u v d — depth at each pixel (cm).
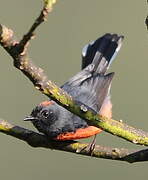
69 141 723
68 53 1484
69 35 1490
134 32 1510
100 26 1502
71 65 1473
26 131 710
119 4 1527
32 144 723
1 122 693
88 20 1512
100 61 1088
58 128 887
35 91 1422
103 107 975
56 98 564
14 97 1422
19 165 1367
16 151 1370
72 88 977
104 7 1527
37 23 491
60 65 1477
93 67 1073
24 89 1427
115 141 1316
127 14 1515
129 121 1408
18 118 1408
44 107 919
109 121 588
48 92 557
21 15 1532
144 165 1328
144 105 1420
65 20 1488
